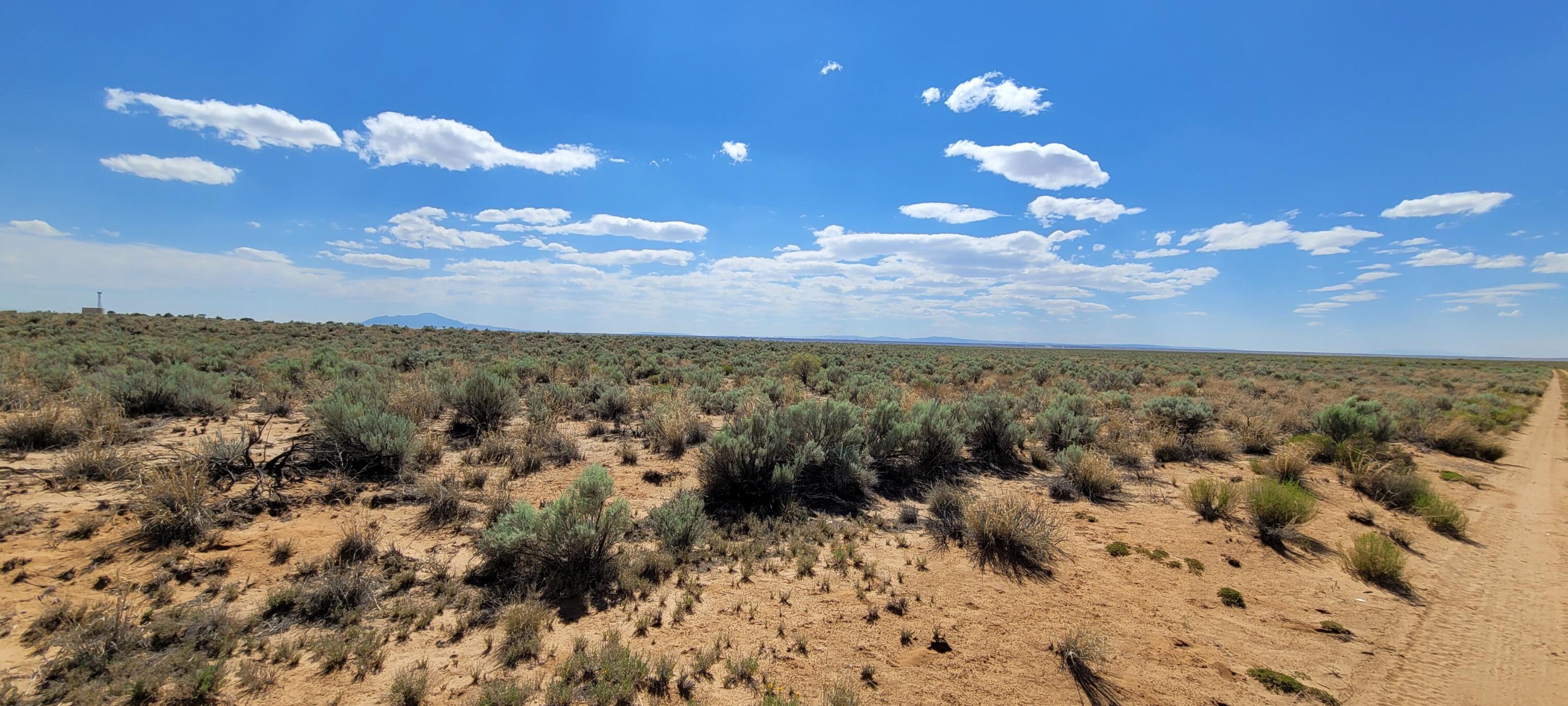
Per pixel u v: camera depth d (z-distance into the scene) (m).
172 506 5.69
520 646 4.25
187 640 4.07
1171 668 4.42
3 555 4.90
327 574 5.12
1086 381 27.20
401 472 7.71
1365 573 6.12
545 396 13.50
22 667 3.67
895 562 6.21
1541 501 9.28
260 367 16.72
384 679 3.92
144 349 18.97
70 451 7.37
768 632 4.73
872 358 37.31
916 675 4.23
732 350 42.16
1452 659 4.64
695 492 8.20
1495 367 59.44
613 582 5.44
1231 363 51.12
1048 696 4.05
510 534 5.36
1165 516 8.05
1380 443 12.34
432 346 31.69
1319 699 4.09
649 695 3.86
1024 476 10.15
